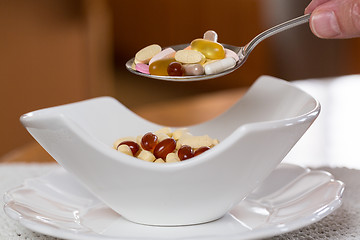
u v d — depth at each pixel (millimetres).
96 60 1568
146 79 2391
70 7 1438
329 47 1854
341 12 461
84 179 398
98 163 384
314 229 419
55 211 427
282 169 466
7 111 1338
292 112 449
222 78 2057
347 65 1843
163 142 420
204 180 384
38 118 387
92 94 1562
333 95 784
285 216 407
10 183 509
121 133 475
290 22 480
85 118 463
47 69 1411
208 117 685
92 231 401
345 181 497
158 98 2242
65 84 1455
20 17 1345
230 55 478
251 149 380
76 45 1467
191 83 2223
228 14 1899
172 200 390
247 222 411
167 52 476
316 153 616
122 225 408
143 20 2301
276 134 381
